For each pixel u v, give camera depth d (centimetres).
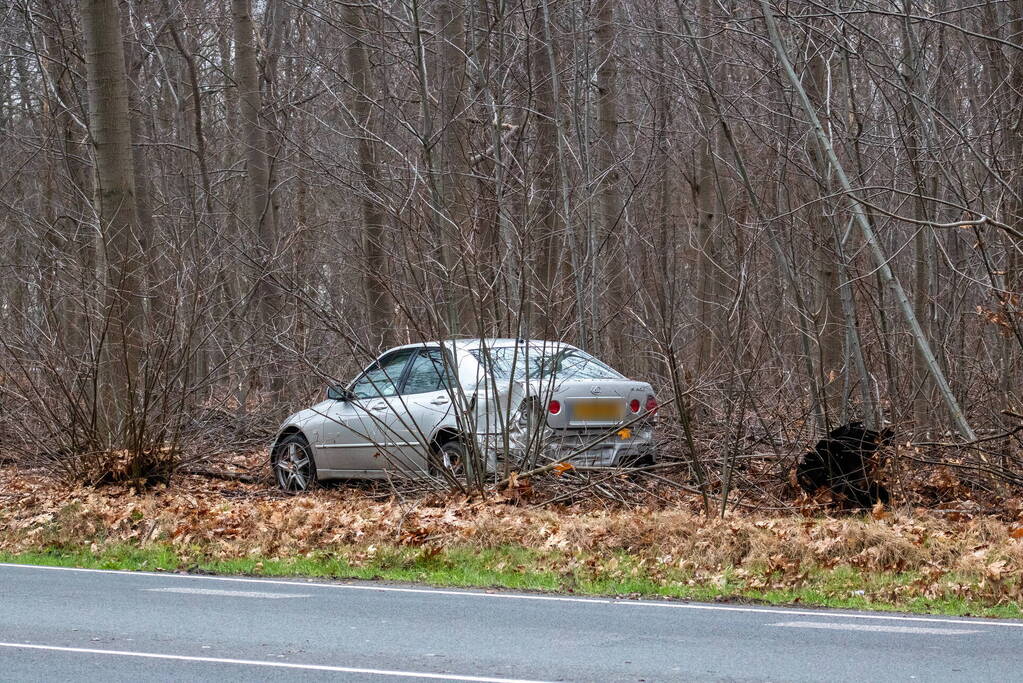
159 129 3947
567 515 1542
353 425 1836
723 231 2569
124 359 1805
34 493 1791
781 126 2134
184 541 1512
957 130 1689
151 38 3378
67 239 2362
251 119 2838
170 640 952
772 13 1725
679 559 1330
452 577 1304
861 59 1862
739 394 1670
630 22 2428
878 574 1252
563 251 2212
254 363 2073
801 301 1806
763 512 1591
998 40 1587
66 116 3034
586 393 1662
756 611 1093
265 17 3534
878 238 1903
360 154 2336
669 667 847
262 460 2092
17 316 1927
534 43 2591
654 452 1711
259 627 1008
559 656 885
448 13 2402
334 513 1589
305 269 2295
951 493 1650
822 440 1628
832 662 860
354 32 2511
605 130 2647
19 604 1129
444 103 2184
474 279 1777
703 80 2042
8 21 3078
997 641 936
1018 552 1266
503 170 2161
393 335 2338
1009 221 1788
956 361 1916
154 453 1834
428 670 841
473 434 1606
